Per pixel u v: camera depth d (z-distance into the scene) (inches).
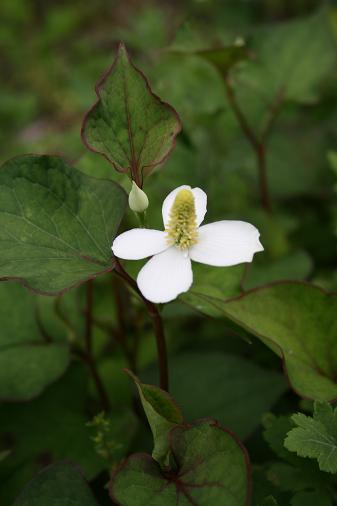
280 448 9.4
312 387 9.4
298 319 9.9
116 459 10.7
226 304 9.7
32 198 9.2
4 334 11.5
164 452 8.7
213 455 8.6
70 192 9.3
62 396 11.7
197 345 13.1
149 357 13.0
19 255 8.9
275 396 11.1
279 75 14.1
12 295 11.7
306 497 9.2
